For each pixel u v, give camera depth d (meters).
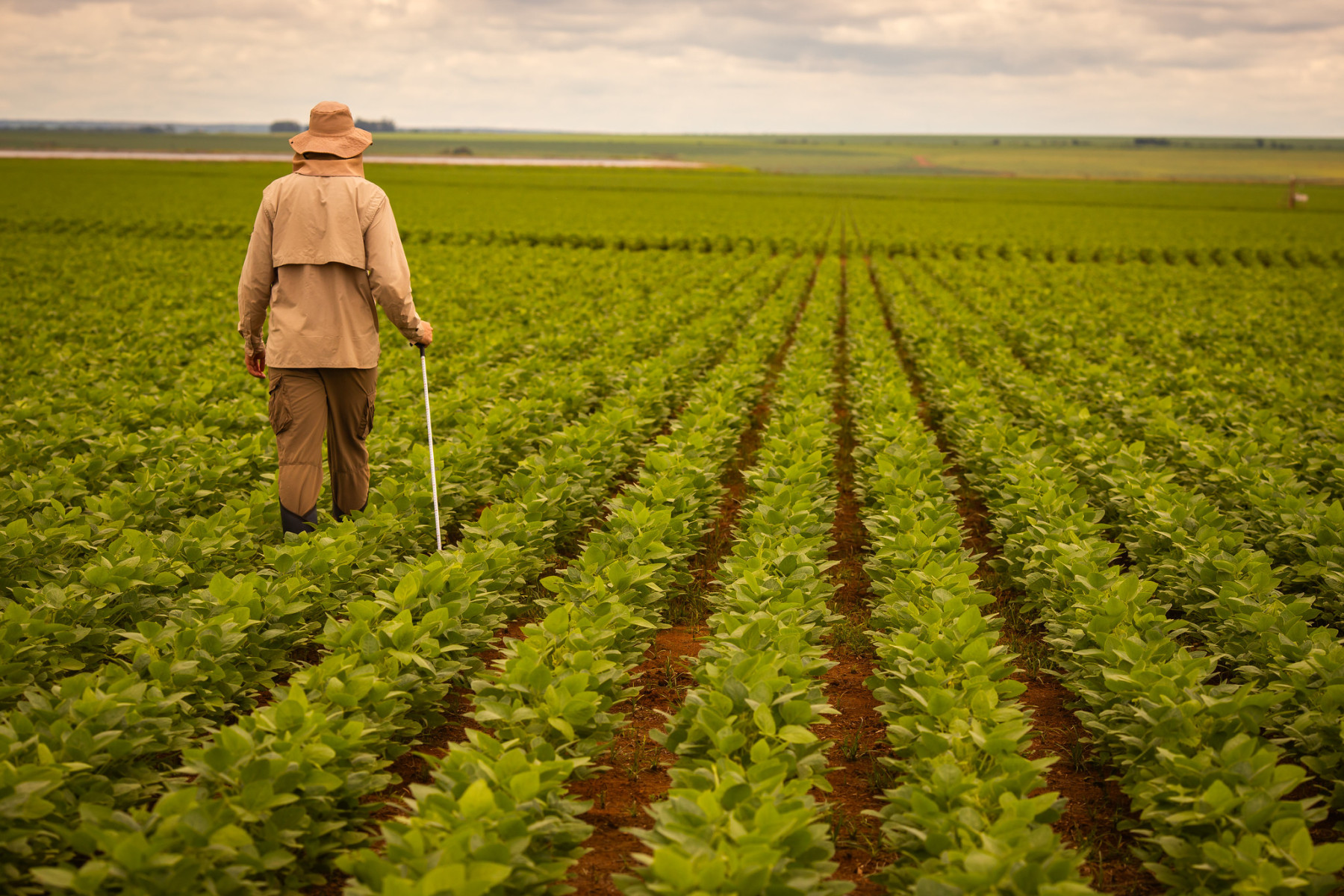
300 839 3.18
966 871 2.76
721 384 10.30
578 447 7.40
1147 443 8.97
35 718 3.41
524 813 2.92
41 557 5.16
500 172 100.88
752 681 3.75
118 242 30.66
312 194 5.52
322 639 4.18
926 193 83.12
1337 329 16.86
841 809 3.74
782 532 5.79
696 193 75.19
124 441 7.41
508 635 5.30
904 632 4.27
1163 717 3.50
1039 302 19.48
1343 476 7.06
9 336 13.32
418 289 19.73
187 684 3.83
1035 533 5.67
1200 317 18.47
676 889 2.59
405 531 5.81
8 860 2.94
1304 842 2.78
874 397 9.71
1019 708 4.19
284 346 5.54
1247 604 4.58
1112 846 3.52
